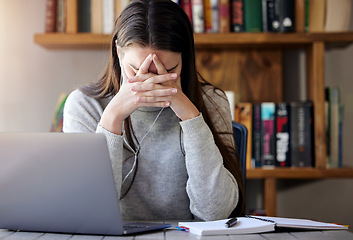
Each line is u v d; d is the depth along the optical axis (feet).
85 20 7.61
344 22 7.57
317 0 7.55
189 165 4.24
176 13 4.22
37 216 3.57
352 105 8.27
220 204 4.23
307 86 8.06
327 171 7.44
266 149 7.55
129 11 4.24
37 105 8.29
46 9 7.61
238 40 7.47
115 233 3.44
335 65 8.29
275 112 7.54
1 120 8.25
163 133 4.71
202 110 4.68
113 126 4.11
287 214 8.36
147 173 4.71
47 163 3.43
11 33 8.25
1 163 3.52
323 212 8.34
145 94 4.08
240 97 8.24
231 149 4.84
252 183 8.27
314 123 7.55
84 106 4.79
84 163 3.36
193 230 3.53
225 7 7.50
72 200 3.44
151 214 4.79
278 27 7.50
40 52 8.27
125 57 4.22
